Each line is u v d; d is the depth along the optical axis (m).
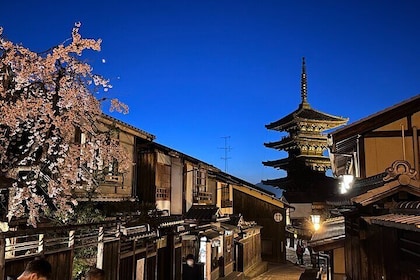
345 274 12.98
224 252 24.64
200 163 25.02
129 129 18.47
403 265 6.55
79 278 11.27
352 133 13.62
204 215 24.11
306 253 45.56
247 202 39.22
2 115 10.20
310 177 50.47
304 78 52.75
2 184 10.09
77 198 13.45
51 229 9.88
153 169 21.12
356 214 9.47
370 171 13.43
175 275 18.02
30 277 4.03
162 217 19.34
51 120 10.96
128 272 13.69
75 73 11.31
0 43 10.48
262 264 33.34
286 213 39.50
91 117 12.16
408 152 13.35
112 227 13.05
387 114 13.57
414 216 6.06
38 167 10.72
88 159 12.05
